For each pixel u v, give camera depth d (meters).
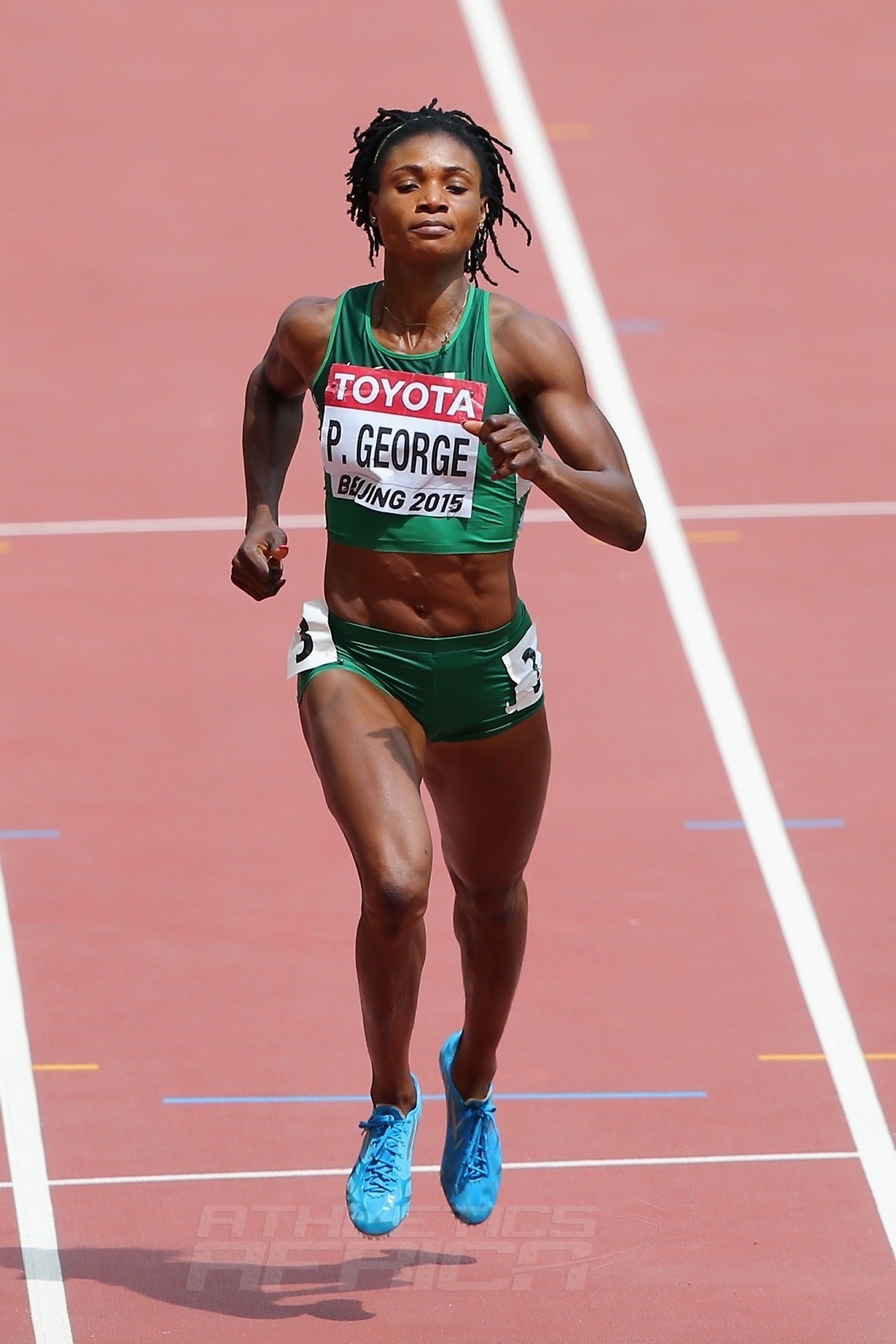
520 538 40.06
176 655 35.81
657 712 34.16
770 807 31.41
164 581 38.19
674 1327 19.69
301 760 32.84
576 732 33.50
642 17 59.81
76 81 56.56
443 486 17.64
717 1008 26.31
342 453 17.80
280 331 18.36
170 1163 22.92
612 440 17.53
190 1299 20.11
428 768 18.81
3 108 55.38
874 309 48.19
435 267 17.56
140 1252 21.09
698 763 32.69
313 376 18.12
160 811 31.23
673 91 56.47
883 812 31.23
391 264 17.70
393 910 17.08
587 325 47.28
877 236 51.00
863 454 42.91
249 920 28.38
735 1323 19.77
